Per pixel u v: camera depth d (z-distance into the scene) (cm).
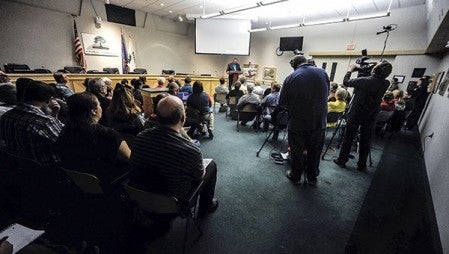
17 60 557
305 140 217
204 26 784
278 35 873
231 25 782
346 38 693
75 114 120
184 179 120
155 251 143
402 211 194
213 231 162
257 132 418
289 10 660
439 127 291
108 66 725
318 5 591
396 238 163
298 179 233
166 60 888
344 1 546
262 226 170
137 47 791
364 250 150
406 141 404
